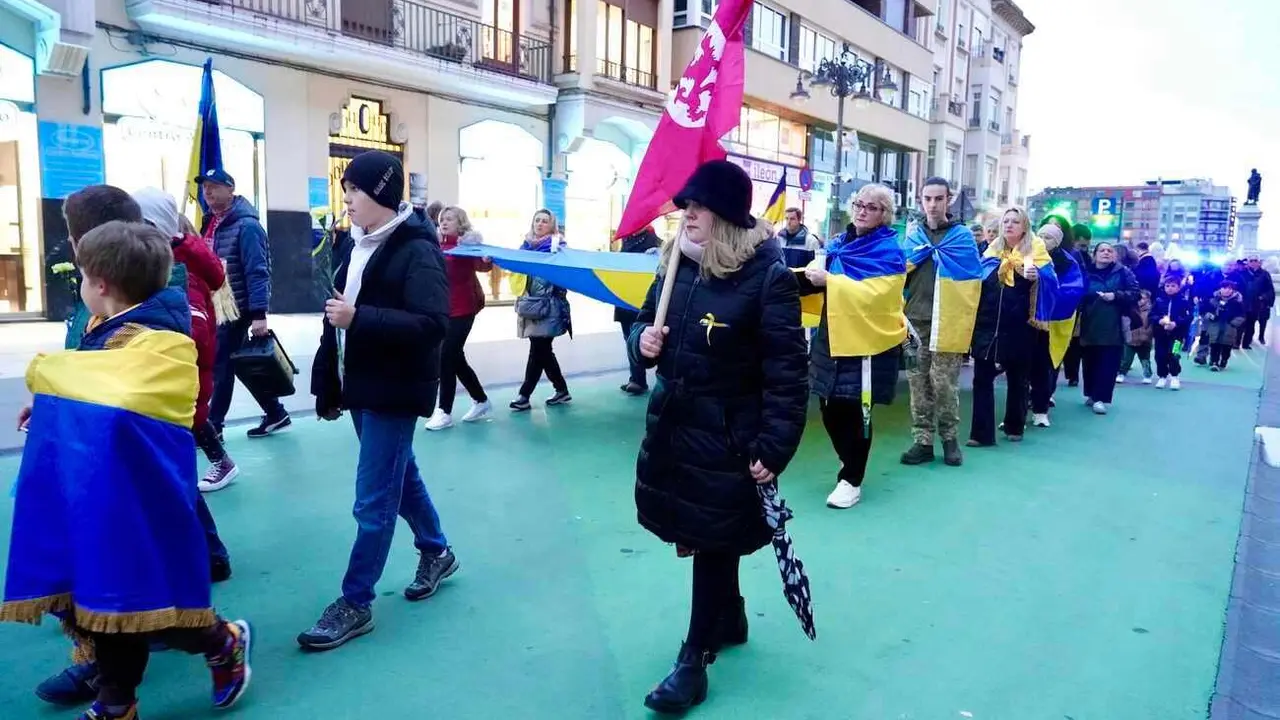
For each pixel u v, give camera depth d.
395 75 15.72
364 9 15.00
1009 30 43.22
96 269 2.41
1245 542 4.62
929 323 5.92
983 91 39.78
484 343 11.20
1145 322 10.11
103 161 12.34
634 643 3.24
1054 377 7.66
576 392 8.29
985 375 6.59
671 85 21.42
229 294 4.62
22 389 7.16
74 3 11.39
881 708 2.85
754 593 3.74
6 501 4.51
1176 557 4.32
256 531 4.27
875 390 4.99
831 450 6.37
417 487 3.51
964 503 5.14
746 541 2.74
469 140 17.33
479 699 2.80
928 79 32.31
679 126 3.01
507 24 17.66
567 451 6.01
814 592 3.77
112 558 2.28
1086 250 8.62
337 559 3.94
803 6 23.94
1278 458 6.62
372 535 3.18
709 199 2.61
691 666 2.80
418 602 3.52
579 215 19.88
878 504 5.07
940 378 5.92
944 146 36.06
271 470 5.26
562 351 10.73
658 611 3.51
